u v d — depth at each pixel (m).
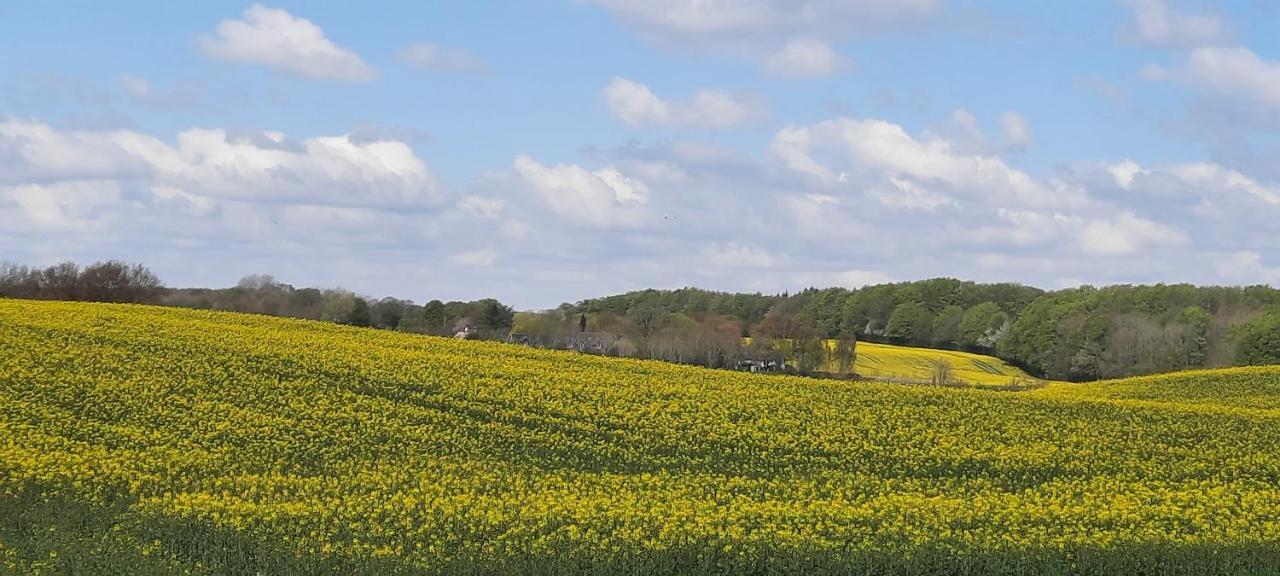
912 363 106.56
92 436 37.19
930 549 26.89
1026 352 112.31
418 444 38.44
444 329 105.81
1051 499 34.12
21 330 50.09
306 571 24.20
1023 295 148.38
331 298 115.12
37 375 43.22
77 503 29.47
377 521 28.58
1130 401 51.66
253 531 26.86
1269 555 27.28
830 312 155.75
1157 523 30.89
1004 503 32.88
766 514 30.12
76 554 24.89
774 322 118.88
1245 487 37.22
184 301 107.50
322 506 29.61
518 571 24.44
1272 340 93.25
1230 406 55.69
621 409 44.34
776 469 37.69
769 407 46.31
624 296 169.00
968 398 50.62
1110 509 32.34
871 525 29.36
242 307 108.88
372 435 39.19
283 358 48.81
